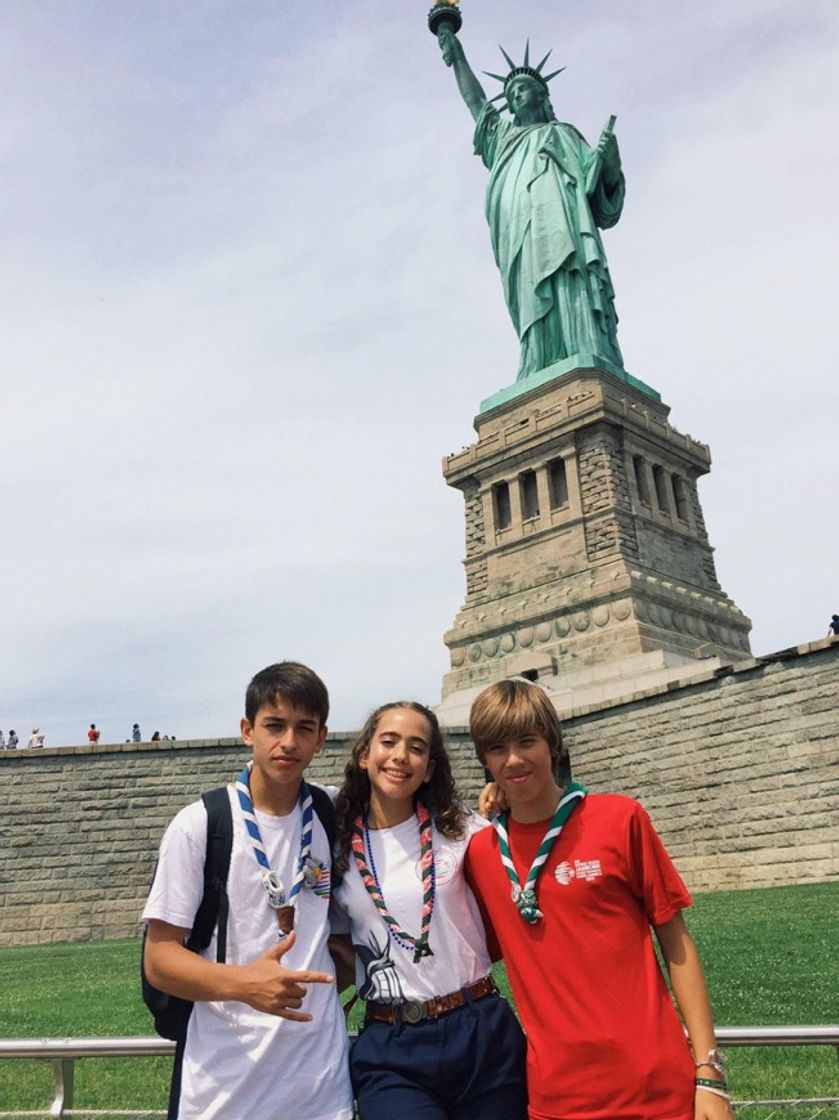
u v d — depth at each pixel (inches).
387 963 188.5
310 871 191.6
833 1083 324.8
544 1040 177.3
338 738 1546.5
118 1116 234.8
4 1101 339.3
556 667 2194.9
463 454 2625.5
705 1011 175.8
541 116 2992.1
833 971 542.9
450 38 3191.4
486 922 200.4
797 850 1232.2
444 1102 180.9
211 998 169.2
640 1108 165.9
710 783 1352.1
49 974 853.2
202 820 188.2
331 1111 175.0
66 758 1472.7
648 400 2605.8
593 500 2326.5
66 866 1417.3
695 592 2386.8
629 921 180.7
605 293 2701.8
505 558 2466.8
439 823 201.2
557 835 185.9
